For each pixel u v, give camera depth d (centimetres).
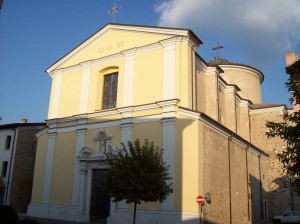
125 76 2247
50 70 2716
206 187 1802
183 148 1836
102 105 2397
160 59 2130
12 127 3272
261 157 2877
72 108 2497
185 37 2070
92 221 2128
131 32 2328
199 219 1677
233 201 2120
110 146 2094
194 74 2080
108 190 1630
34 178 2533
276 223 2608
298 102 980
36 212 2409
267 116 3091
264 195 2830
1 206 886
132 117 2108
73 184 2273
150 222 1814
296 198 2862
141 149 1647
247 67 3500
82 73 2522
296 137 950
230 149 2191
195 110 1975
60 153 2433
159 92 2070
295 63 1182
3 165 3225
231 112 2697
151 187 1541
